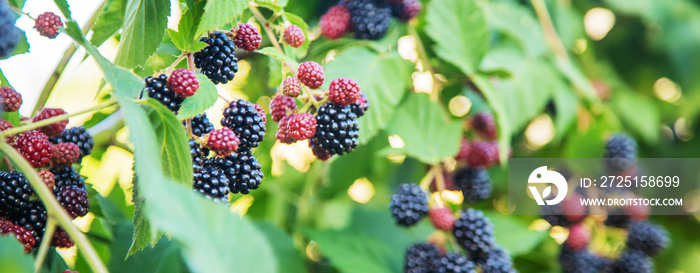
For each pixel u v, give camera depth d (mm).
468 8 805
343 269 798
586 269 893
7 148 538
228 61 616
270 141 875
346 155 875
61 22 611
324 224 964
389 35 800
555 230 926
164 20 621
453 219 777
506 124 785
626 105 1021
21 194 590
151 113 634
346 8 799
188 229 493
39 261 529
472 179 843
